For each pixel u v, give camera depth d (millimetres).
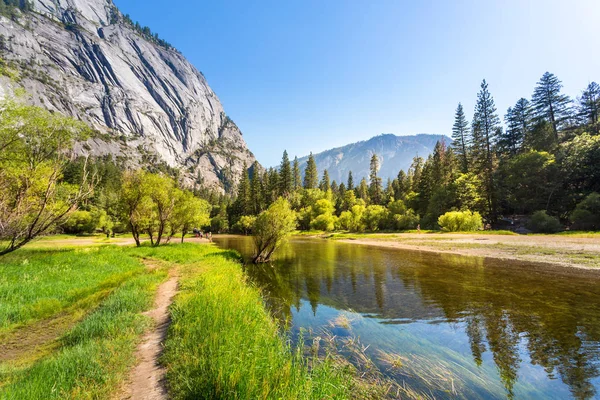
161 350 5199
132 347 5215
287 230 20516
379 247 29703
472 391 4598
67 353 4668
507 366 5375
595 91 50406
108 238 47156
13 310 7035
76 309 7699
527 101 55156
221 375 3676
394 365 5508
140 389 3844
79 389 3604
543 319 7652
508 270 14438
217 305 6742
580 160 36344
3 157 13500
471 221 39000
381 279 13758
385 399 4328
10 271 11133
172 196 27594
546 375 5004
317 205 73062
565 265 15023
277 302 10359
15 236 13039
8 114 13477
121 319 6535
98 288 9695
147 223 25719
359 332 7320
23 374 4168
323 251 27203
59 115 15047
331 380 4305
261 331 5832
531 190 40750
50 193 13695
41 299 8062
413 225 54094
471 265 16391
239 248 32188
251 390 3424
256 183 85375
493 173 47531
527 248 21094
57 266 12602
